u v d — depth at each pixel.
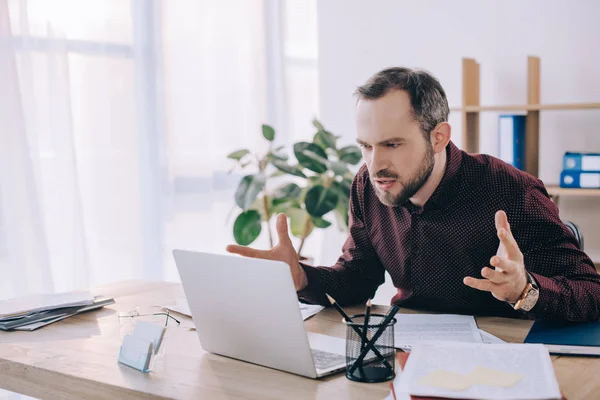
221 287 1.43
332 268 1.96
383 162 1.64
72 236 3.16
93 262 3.34
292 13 4.43
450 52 3.90
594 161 3.28
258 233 3.33
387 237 1.97
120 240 3.45
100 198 3.36
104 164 3.37
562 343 1.43
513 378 1.17
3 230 2.92
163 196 3.61
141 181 3.52
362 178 2.02
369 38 4.14
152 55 3.53
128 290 2.19
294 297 1.31
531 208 1.78
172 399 1.28
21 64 2.99
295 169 3.21
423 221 1.87
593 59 3.52
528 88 3.50
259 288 1.36
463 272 1.87
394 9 4.04
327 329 1.70
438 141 1.70
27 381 1.50
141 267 3.54
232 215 4.07
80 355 1.55
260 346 1.42
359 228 2.04
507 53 3.74
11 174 2.94
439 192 1.81
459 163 1.83
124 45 3.41
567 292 1.57
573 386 1.26
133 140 3.47
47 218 3.12
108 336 1.69
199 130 3.82
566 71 3.58
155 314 1.88
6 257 2.93
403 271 1.95
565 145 3.61
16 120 2.93
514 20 3.70
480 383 1.16
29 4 3.01
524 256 1.78
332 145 3.34
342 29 4.21
